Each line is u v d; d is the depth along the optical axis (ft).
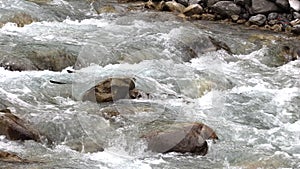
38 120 37.47
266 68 62.85
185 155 34.12
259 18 81.51
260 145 38.50
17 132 35.09
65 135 35.65
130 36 32.37
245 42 69.97
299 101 50.34
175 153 33.76
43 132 36.04
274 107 48.34
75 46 56.18
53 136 35.76
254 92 52.47
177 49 35.37
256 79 57.72
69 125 36.52
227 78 54.90
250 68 61.87
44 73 49.65
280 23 81.15
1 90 43.91
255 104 48.62
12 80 46.73
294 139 40.68
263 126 43.19
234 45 68.39
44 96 43.37
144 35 34.01
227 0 85.30
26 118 37.78
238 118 44.32
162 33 35.55
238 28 79.00
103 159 31.96
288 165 35.19
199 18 83.61
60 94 43.96
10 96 42.68
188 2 87.35
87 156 32.60
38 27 65.36
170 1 86.48
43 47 54.60
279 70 62.34
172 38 35.45
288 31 79.51
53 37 60.64
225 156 35.50
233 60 64.13
